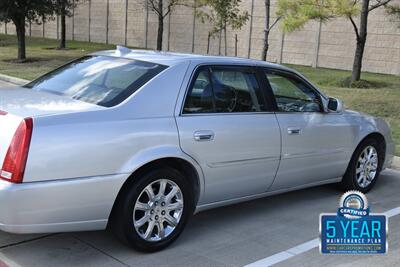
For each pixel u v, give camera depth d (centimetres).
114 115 405
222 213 542
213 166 459
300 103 548
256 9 2620
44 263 408
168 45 3125
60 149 374
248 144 482
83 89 452
